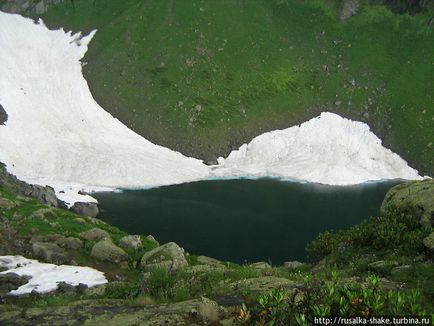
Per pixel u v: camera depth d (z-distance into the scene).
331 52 130.38
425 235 17.59
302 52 131.25
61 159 97.81
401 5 133.88
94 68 123.06
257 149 109.88
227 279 14.60
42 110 109.75
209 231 66.50
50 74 121.12
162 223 70.00
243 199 84.69
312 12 139.00
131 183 93.06
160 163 101.00
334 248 23.14
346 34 133.12
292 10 140.38
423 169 102.25
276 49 130.50
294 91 121.94
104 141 104.94
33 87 115.25
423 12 130.38
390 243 18.83
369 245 20.69
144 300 11.68
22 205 49.56
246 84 121.31
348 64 126.62
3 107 105.94
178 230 66.81
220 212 76.44
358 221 71.19
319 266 22.19
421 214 19.86
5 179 67.81
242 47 129.25
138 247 42.59
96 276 33.78
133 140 108.50
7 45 126.00
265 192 89.62
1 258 36.03
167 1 140.00
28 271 33.59
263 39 132.38
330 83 123.56
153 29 132.12
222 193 88.69
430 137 105.75
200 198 85.06
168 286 14.34
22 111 107.44
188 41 128.75
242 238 63.66
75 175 94.62
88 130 107.88
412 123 109.94
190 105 115.12
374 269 15.05
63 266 35.41
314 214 75.44
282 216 74.25
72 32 139.12
